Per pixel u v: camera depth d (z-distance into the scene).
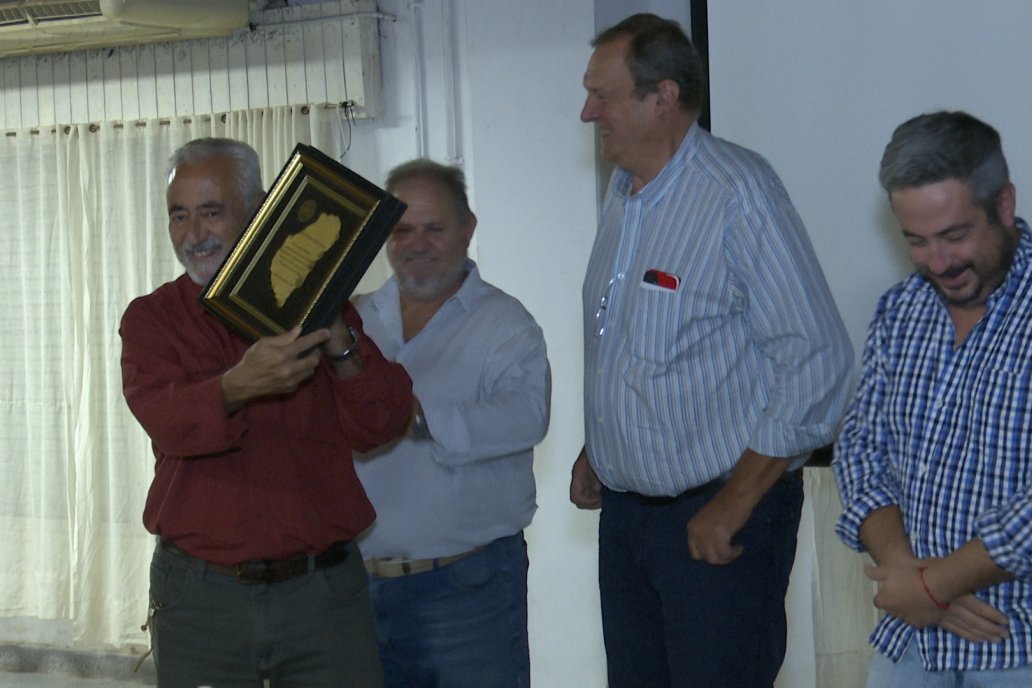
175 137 4.04
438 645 2.29
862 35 2.96
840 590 3.20
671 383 2.15
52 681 4.35
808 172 3.04
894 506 1.76
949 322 1.72
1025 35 2.81
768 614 2.17
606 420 2.26
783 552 2.20
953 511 1.65
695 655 2.17
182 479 2.00
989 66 2.85
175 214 2.03
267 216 1.89
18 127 4.23
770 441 2.06
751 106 3.08
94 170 4.18
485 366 2.29
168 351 2.02
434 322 2.35
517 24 3.48
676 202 2.17
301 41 3.83
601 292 2.30
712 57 3.11
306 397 2.01
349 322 2.04
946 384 1.69
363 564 2.13
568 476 3.53
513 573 2.35
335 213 1.88
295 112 3.88
